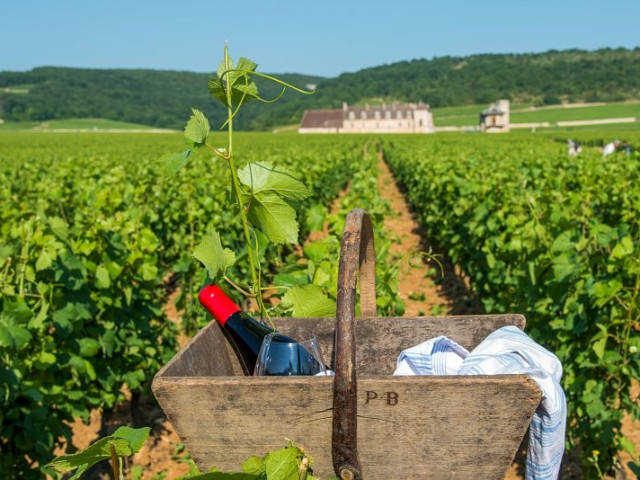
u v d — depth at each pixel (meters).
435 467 1.65
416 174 17.84
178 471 5.24
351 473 1.61
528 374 1.70
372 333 2.30
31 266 4.54
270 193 1.94
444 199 11.96
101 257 5.46
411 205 20.48
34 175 16.47
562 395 1.80
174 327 7.26
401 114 133.88
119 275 5.39
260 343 2.21
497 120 124.56
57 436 4.58
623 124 127.00
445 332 2.26
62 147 43.78
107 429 5.94
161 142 54.12
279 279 3.60
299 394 1.62
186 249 8.94
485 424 1.61
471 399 1.59
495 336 1.99
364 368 2.30
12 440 4.17
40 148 41.78
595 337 4.29
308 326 2.31
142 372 5.77
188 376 1.78
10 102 176.88
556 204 6.66
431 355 2.03
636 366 4.43
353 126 134.50
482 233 8.19
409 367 2.04
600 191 9.66
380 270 4.38
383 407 1.61
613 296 4.34
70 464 1.33
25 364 4.39
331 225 5.85
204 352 2.04
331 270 3.89
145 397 6.50
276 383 1.62
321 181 16.55
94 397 5.30
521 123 140.62
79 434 5.87
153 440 5.70
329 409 1.63
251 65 1.87
